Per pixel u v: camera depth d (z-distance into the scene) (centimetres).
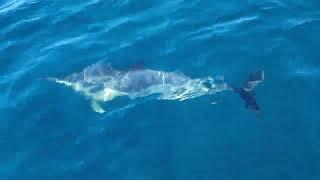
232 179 1596
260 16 2252
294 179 1582
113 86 1886
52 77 2027
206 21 2245
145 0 2422
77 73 1978
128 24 2280
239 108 1800
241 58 2019
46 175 1684
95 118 1838
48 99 1942
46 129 1834
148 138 1747
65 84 1981
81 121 1838
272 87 1880
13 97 1978
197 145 1705
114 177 1645
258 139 1703
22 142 1805
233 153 1669
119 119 1816
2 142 1812
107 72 1930
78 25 2327
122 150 1722
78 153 1734
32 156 1752
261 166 1625
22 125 1864
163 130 1762
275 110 1792
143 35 2197
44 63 2117
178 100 1844
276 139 1700
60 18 2381
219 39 2125
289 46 2072
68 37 2261
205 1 2372
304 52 2039
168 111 1816
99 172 1667
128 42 2167
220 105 1814
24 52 2206
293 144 1683
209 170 1628
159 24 2255
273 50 2052
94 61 2089
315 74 1930
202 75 1944
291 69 1959
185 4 2364
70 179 1656
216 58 2025
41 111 1902
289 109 1795
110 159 1700
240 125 1748
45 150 1764
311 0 2350
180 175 1627
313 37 2114
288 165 1622
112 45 2166
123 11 2373
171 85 1845
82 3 2470
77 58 2119
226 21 2239
